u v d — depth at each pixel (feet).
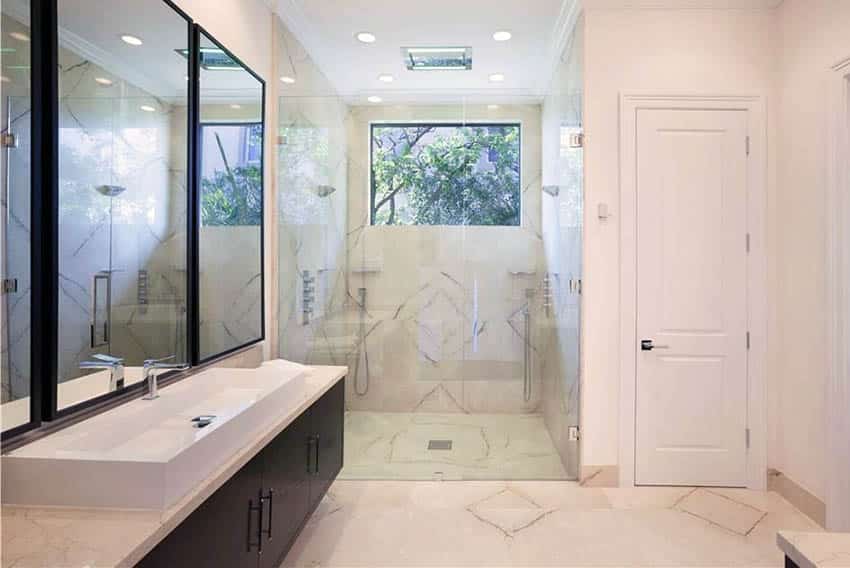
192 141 7.63
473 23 11.26
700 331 10.64
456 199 14.74
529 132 14.38
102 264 5.85
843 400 8.73
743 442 10.63
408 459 12.16
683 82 10.57
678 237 10.64
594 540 8.59
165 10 6.97
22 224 4.82
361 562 7.89
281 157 11.36
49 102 5.07
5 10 4.64
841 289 8.76
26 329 4.87
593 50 10.55
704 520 9.31
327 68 13.65
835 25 8.86
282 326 11.64
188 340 7.57
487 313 14.82
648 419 10.70
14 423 4.73
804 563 3.34
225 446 5.30
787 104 10.18
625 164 10.57
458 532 8.84
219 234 8.52
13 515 4.09
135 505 4.18
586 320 10.68
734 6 10.50
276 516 6.56
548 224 13.83
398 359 15.05
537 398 14.69
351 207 14.84
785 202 10.28
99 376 5.78
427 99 14.34
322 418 8.68
